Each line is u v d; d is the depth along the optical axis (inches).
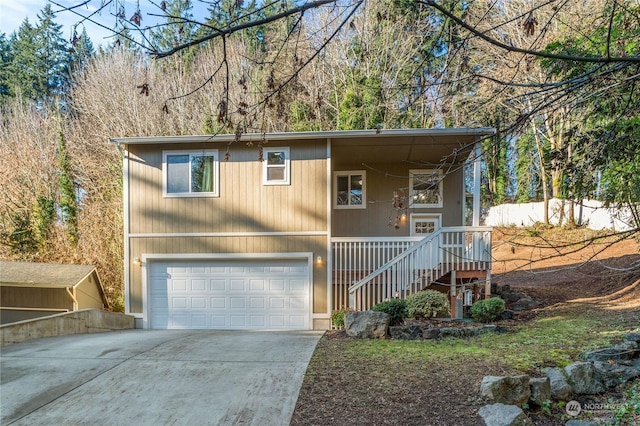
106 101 769.6
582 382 188.4
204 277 397.1
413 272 355.3
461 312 348.5
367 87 394.9
